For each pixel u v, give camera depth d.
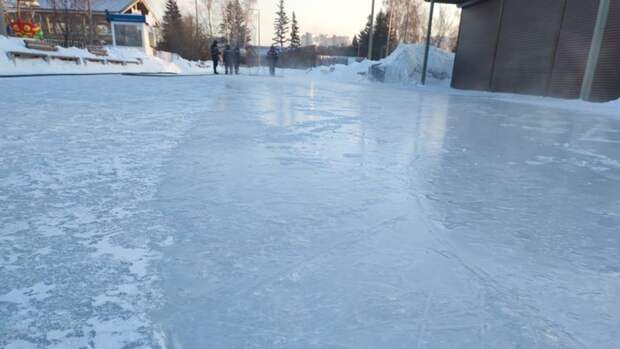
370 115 4.86
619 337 0.84
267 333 0.80
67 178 1.78
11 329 0.77
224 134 3.00
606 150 3.20
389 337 0.81
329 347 0.77
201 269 1.04
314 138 3.06
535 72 10.78
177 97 5.72
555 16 9.91
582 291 1.03
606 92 8.30
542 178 2.23
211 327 0.81
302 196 1.69
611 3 8.11
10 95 5.12
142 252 1.12
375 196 1.75
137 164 2.06
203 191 1.69
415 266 1.13
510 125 4.66
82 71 12.37
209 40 39.69
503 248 1.28
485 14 13.67
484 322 0.88
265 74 19.33
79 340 0.75
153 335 0.78
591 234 1.44
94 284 0.94
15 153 2.20
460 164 2.50
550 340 0.82
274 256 1.14
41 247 1.12
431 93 11.42
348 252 1.20
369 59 22.94
